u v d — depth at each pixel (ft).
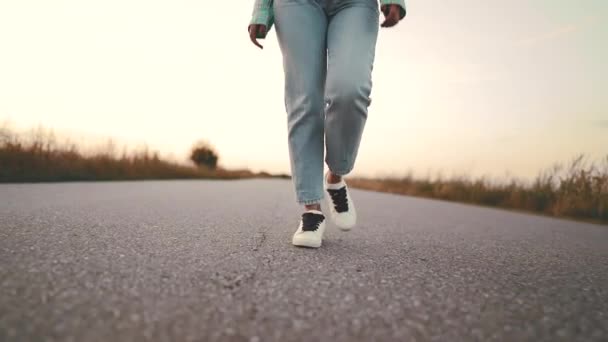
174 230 6.82
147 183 25.46
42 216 7.45
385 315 3.15
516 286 4.28
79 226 6.56
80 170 25.79
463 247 6.97
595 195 19.43
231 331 2.68
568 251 7.34
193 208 10.78
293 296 3.47
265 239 6.48
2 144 21.84
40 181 21.95
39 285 3.34
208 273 4.05
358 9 5.61
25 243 4.92
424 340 2.73
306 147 5.94
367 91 5.41
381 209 14.87
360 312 3.18
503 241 8.21
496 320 3.19
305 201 5.95
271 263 4.67
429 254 6.00
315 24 5.76
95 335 2.49
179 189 19.83
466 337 2.83
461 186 29.50
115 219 7.70
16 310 2.80
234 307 3.12
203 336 2.57
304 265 4.67
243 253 5.17
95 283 3.49
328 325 2.88
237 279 3.89
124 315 2.83
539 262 5.91
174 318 2.83
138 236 5.98
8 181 20.57
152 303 3.10
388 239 7.41
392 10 5.45
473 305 3.52
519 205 23.43
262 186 30.35
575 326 3.14
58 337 2.43
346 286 3.87
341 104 5.31
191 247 5.37
